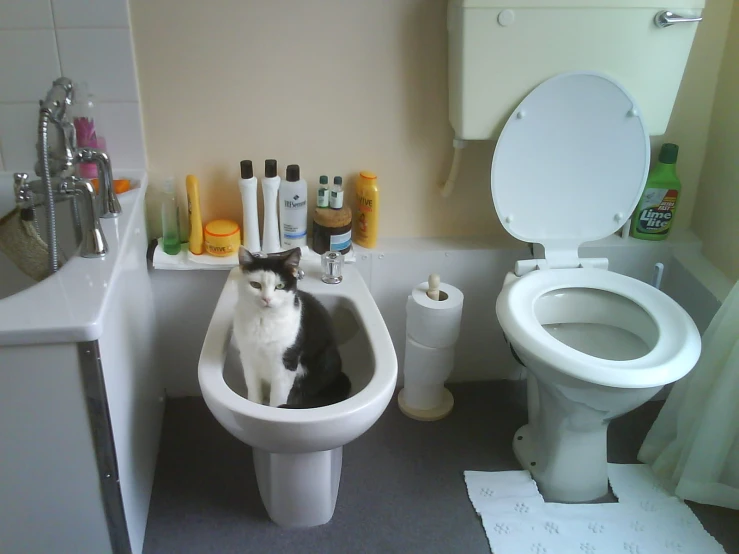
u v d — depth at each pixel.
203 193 1.66
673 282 1.81
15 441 1.15
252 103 1.57
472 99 1.50
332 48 1.54
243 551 1.43
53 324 1.05
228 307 1.45
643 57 1.49
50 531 1.25
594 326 1.62
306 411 1.16
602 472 1.57
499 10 1.41
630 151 1.57
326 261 1.54
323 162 1.67
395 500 1.56
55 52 1.46
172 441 1.70
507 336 1.44
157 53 1.50
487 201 1.77
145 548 1.42
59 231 1.49
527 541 1.47
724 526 1.52
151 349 1.63
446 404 1.83
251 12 1.48
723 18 1.62
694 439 1.52
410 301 1.66
